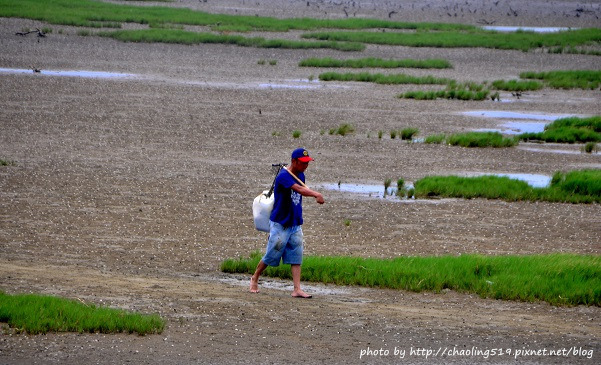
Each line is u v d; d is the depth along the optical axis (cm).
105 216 6150
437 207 6969
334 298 4275
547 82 16500
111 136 9738
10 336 3375
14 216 5988
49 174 7562
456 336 3650
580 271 4791
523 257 5134
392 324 3800
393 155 9356
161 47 19812
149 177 7650
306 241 5716
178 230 5844
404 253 5488
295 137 10169
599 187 7675
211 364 3161
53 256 4959
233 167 8300
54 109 11400
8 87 13088
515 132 11281
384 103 13388
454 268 4794
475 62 19638
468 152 9756
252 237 5741
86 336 3438
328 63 18088
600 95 15125
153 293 4178
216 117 11388
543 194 7506
